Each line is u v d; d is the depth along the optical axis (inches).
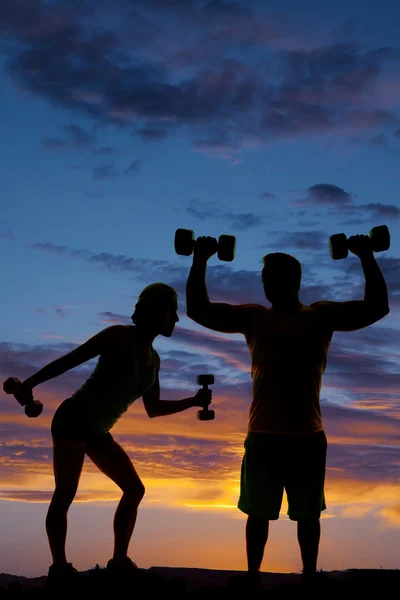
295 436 200.8
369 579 184.2
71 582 182.5
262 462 201.5
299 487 200.8
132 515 203.9
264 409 203.6
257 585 190.7
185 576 209.5
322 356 208.1
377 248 215.6
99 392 200.4
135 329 206.2
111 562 198.8
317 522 202.2
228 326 213.8
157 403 218.5
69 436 199.8
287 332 205.9
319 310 212.4
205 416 217.3
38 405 202.1
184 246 220.1
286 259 211.5
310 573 186.2
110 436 207.2
